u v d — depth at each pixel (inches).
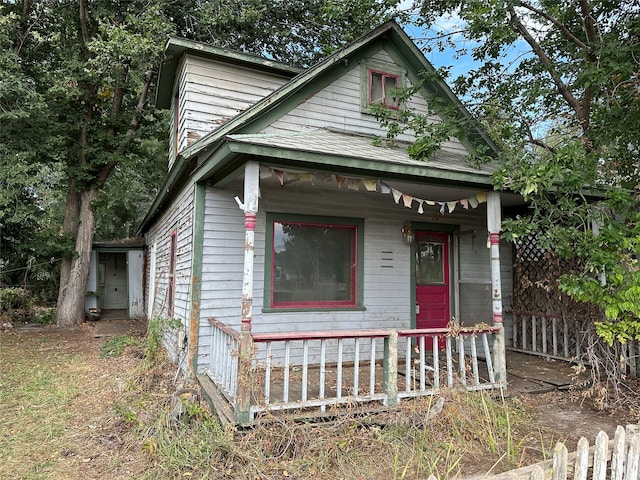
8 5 504.4
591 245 201.2
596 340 216.1
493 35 259.3
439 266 311.7
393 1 295.3
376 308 281.6
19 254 543.8
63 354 346.6
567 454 101.9
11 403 220.8
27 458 158.2
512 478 96.3
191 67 305.0
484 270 322.7
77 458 157.6
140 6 494.3
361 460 145.1
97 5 505.0
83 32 519.5
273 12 556.7
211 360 222.5
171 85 380.8
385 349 182.2
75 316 521.7
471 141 301.1
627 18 290.8
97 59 433.4
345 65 280.8
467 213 318.3
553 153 237.0
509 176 211.3
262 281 250.4
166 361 276.4
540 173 197.6
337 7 337.4
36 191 490.9
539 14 285.7
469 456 149.1
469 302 314.7
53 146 496.1
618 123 273.4
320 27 571.5
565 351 279.0
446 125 256.7
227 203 244.5
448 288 311.1
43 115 480.4
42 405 217.5
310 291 265.4
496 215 224.2
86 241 536.4
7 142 473.4
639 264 197.0
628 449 111.7
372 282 281.9
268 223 254.1
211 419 164.7
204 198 238.7
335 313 268.5
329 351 265.6
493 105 294.5
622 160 276.1
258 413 159.3
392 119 275.1
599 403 195.3
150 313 470.9
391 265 288.7
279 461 142.8
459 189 227.6
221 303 239.1
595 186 233.0
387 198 289.3
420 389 185.8
